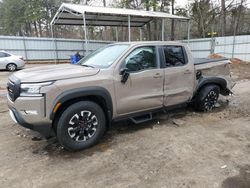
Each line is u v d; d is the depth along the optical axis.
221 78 5.78
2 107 6.49
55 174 3.14
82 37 41.34
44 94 3.35
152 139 4.20
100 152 3.74
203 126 4.83
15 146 3.99
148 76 4.37
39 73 3.68
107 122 4.14
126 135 4.39
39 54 23.75
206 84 5.65
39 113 3.37
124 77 4.04
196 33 35.16
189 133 4.47
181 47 5.03
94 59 4.61
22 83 3.44
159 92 4.60
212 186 2.85
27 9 38.62
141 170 3.21
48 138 4.06
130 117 4.41
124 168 3.26
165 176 3.05
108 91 3.90
